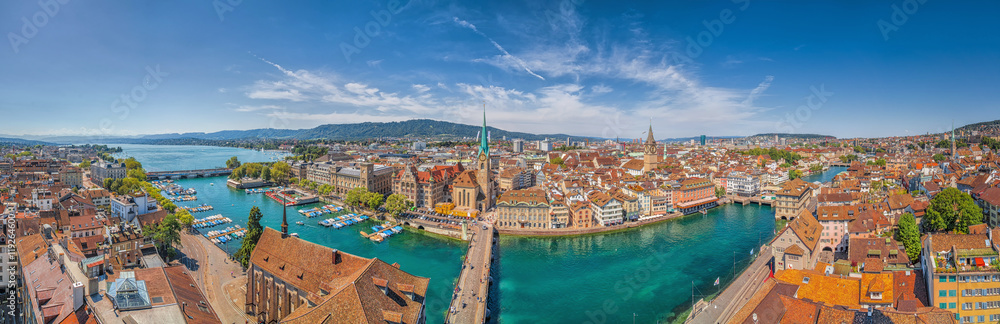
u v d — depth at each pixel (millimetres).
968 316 95438
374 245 191750
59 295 84875
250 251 138875
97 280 81375
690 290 140625
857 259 125250
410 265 165000
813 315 84062
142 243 146750
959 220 151625
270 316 107562
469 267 152500
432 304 130750
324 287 89438
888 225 164375
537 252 182250
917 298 102000
